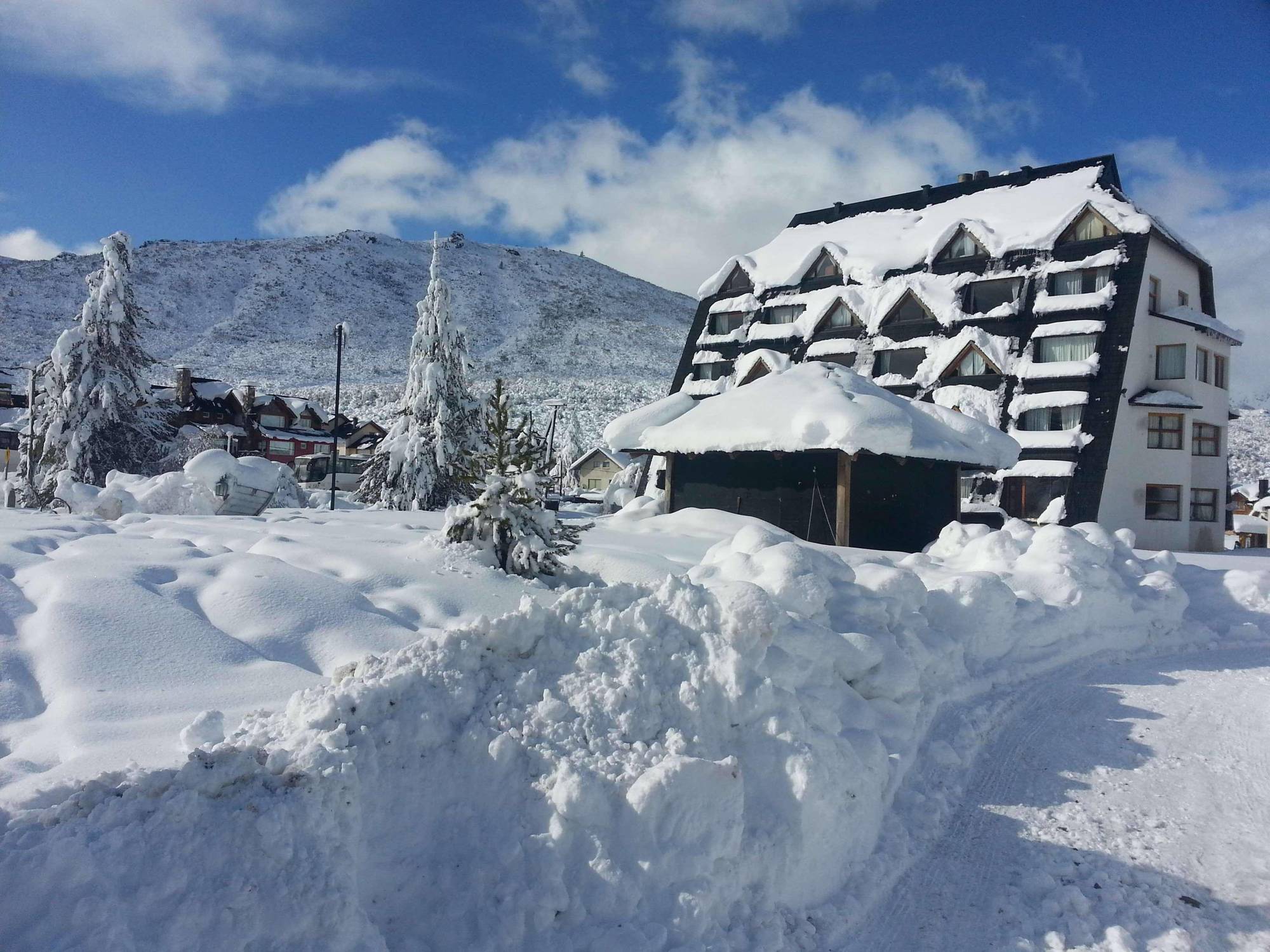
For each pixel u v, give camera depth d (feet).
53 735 14.28
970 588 27.30
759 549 24.58
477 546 29.30
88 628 18.42
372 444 195.52
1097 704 24.21
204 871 8.32
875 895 13.00
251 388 190.90
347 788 9.73
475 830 10.77
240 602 21.50
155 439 105.29
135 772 9.51
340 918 8.60
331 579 24.32
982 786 17.89
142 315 102.73
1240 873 14.20
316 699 11.55
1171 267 104.47
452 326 93.81
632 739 12.51
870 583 24.77
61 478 48.83
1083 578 32.37
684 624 14.67
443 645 12.73
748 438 58.90
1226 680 27.48
